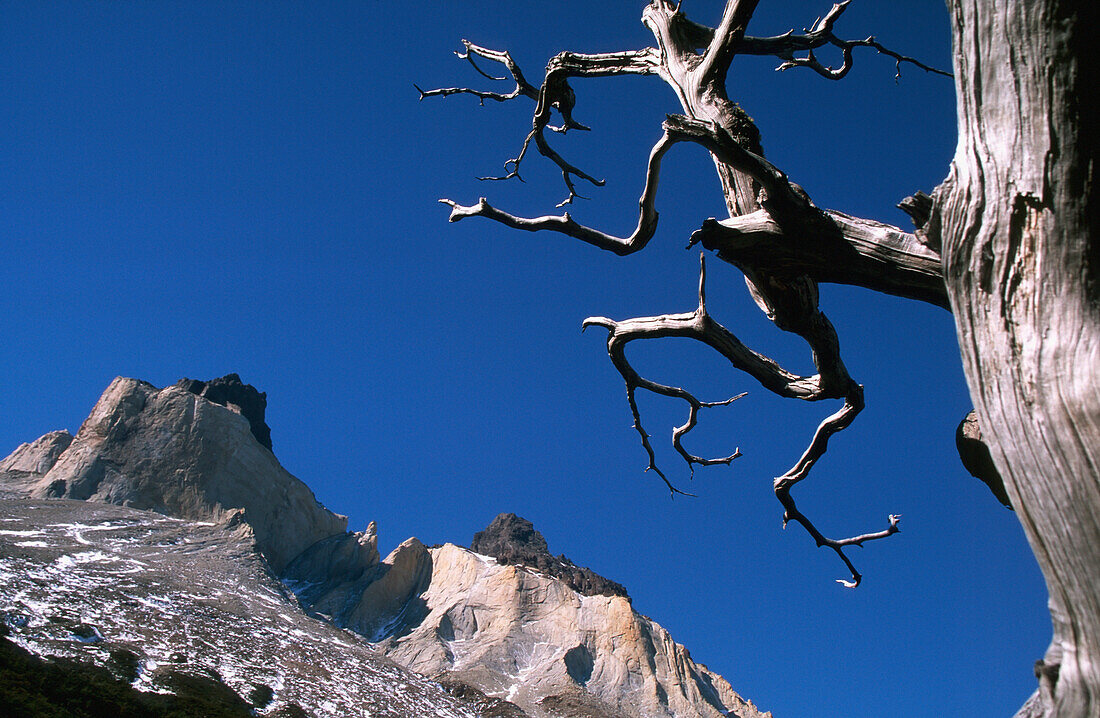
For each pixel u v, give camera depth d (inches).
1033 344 123.7
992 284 131.0
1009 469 125.9
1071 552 114.1
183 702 2015.3
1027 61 127.0
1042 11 124.1
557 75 363.3
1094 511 111.1
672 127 236.7
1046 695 117.2
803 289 260.4
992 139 133.2
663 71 313.9
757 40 353.4
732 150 224.7
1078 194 122.2
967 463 214.4
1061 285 123.1
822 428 317.1
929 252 209.5
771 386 305.9
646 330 313.6
